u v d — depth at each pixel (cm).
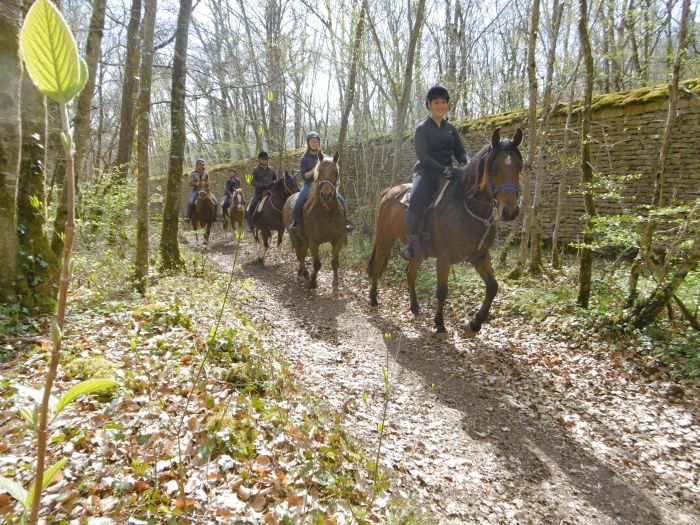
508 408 427
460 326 647
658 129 912
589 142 596
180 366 364
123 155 1181
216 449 264
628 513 300
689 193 876
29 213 469
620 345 527
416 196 589
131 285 581
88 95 739
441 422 398
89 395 299
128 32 1087
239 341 433
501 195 471
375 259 747
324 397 414
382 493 273
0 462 233
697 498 314
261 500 231
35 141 474
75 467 234
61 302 66
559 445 372
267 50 1302
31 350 373
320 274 1021
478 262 564
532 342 575
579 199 1052
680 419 401
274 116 1728
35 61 52
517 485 321
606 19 927
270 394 356
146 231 606
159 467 242
